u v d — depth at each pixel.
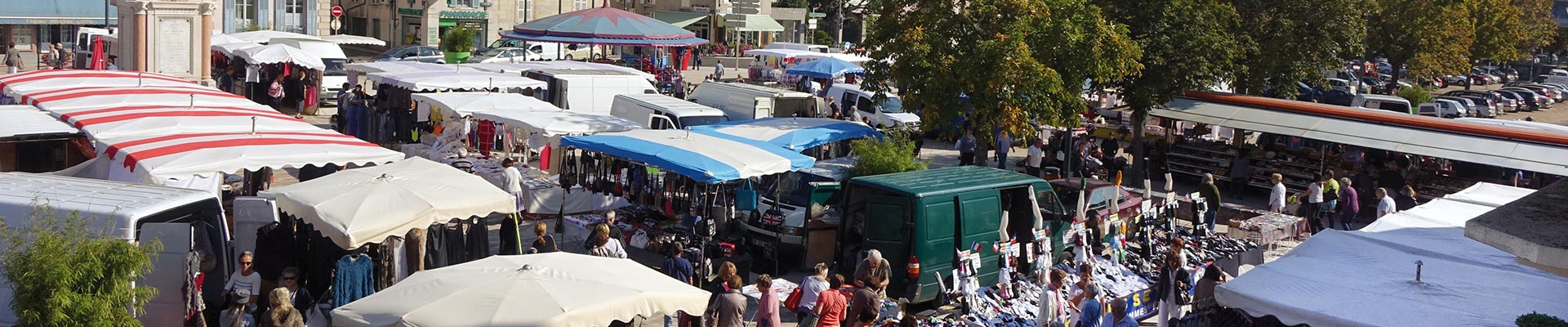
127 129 16.69
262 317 10.96
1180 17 26.09
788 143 21.09
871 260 13.95
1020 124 22.67
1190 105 27.64
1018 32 22.45
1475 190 17.09
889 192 15.01
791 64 49.31
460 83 27.84
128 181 14.92
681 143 18.28
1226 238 19.72
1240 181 26.22
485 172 20.77
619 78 31.39
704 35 73.44
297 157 15.87
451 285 10.23
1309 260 12.52
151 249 10.10
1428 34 58.75
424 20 59.72
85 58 41.72
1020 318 14.64
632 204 19.03
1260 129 25.91
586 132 21.86
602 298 10.18
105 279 9.45
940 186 15.26
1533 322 9.64
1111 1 26.34
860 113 32.56
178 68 32.88
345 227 12.86
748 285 15.48
